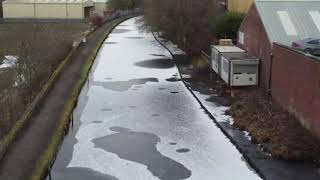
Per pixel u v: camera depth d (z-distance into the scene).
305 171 19.27
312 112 21.72
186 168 20.23
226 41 37.09
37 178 18.34
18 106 27.03
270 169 19.47
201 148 22.38
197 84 34.72
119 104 30.09
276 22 29.78
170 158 21.30
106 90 33.84
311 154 20.34
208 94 31.66
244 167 20.20
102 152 22.08
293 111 24.25
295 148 20.67
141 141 23.42
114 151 22.20
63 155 21.72
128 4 103.62
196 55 45.16
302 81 22.86
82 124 26.12
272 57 27.47
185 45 47.34
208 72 38.34
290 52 24.47
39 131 23.94
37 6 83.94
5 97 27.94
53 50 40.59
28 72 32.19
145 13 57.50
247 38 33.31
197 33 45.88
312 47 28.41
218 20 46.12
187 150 22.19
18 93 29.27
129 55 48.78
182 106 29.38
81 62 43.69
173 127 25.42
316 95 21.17
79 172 19.92
